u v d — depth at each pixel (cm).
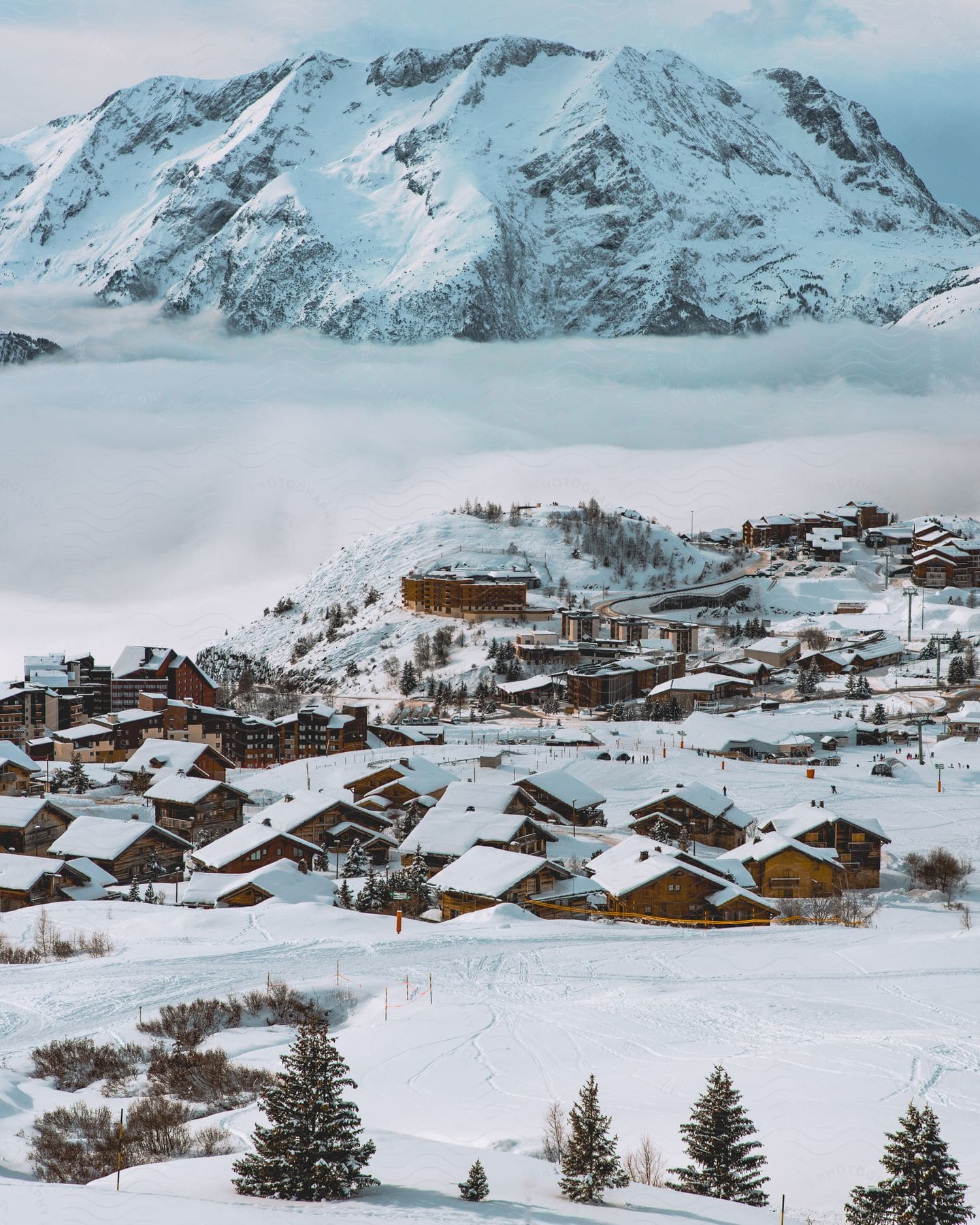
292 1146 4803
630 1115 5906
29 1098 6419
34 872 11394
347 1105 4900
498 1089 6341
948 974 8412
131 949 9156
